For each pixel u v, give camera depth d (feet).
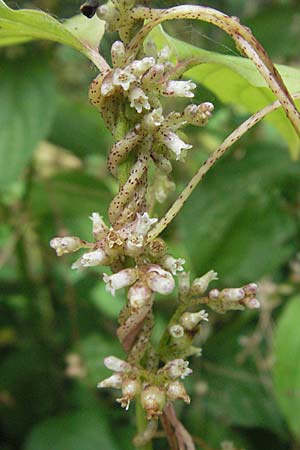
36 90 0.86
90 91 0.49
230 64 0.53
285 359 0.76
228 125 1.01
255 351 0.90
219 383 0.91
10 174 0.83
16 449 0.95
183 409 0.90
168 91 0.48
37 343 1.03
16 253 1.06
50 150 1.16
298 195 0.89
